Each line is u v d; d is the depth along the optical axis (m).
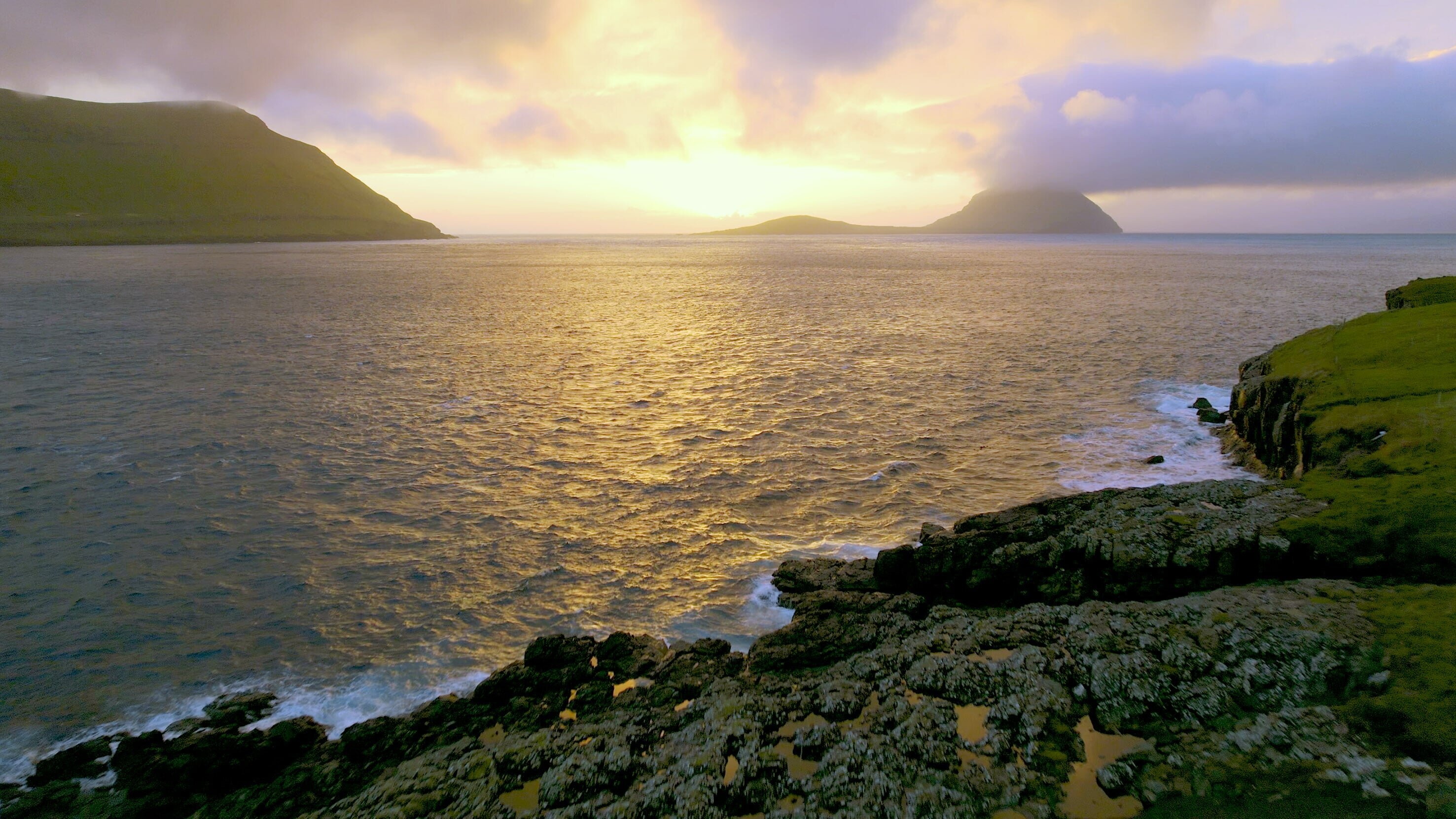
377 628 20.34
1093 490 28.81
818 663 16.97
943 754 13.05
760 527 26.17
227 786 14.80
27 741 16.36
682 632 19.72
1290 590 16.22
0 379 48.00
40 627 20.50
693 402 43.00
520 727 15.57
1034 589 19.27
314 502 28.66
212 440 35.94
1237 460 31.69
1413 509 17.89
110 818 13.94
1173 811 11.29
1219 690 13.72
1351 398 26.28
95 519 27.19
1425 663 12.88
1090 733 13.48
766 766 13.00
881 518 26.70
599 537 25.52
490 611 21.06
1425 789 10.47
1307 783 11.16
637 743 14.12
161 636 20.11
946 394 43.56
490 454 34.06
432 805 12.79
